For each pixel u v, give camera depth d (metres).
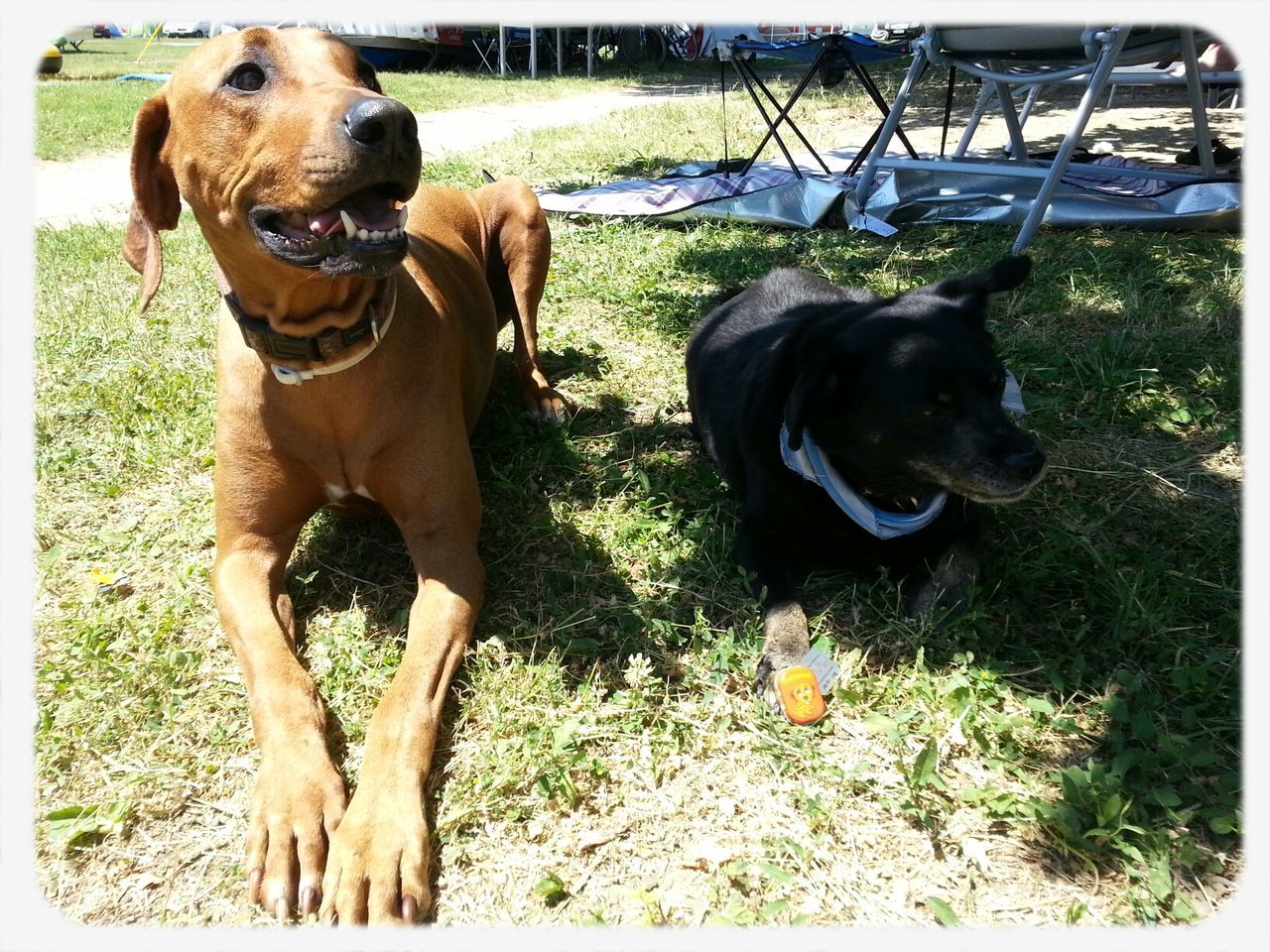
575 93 5.28
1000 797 0.65
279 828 0.62
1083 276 1.52
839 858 0.63
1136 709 0.73
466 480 0.89
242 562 0.83
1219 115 3.18
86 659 0.81
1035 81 1.71
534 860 0.64
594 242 1.91
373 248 0.69
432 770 0.71
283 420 0.82
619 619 0.86
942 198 1.93
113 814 0.67
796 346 0.94
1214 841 0.63
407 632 0.85
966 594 0.85
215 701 0.77
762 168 2.35
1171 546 0.93
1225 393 1.17
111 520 1.04
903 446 0.88
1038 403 1.18
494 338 1.22
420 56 7.16
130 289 1.75
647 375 1.39
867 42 2.10
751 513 0.95
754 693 0.78
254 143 0.70
